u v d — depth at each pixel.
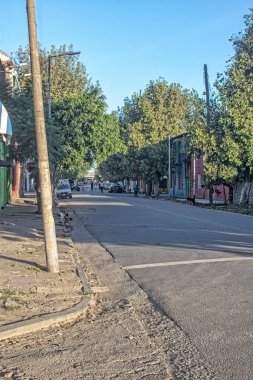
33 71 9.60
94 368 5.06
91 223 21.39
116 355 5.44
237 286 8.49
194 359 5.25
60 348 5.69
